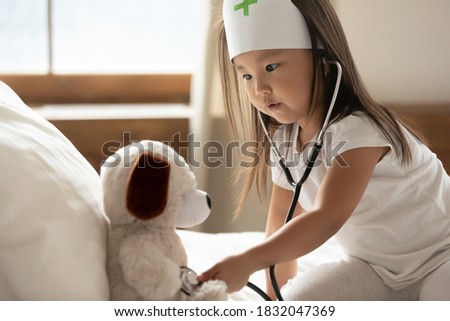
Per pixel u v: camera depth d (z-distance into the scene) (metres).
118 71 2.26
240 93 1.37
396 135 1.17
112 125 2.04
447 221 1.24
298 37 1.15
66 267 0.83
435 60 2.10
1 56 2.19
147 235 0.88
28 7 2.19
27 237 0.83
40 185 0.87
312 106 1.19
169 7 2.27
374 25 2.05
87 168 1.02
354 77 1.20
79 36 2.24
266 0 1.14
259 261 1.00
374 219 1.23
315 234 1.05
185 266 0.93
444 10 2.07
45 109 2.13
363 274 1.21
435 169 1.27
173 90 2.28
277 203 1.38
